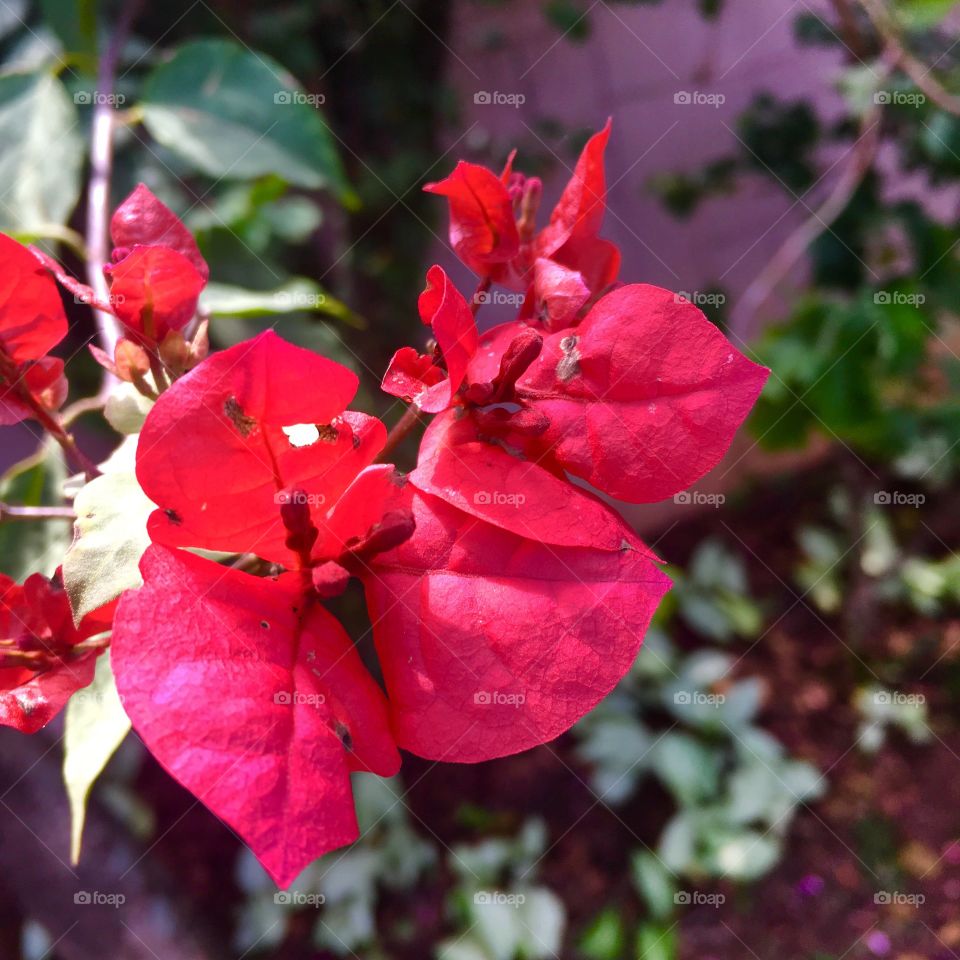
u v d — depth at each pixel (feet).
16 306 0.49
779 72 1.82
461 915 1.50
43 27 1.05
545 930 1.48
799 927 1.51
